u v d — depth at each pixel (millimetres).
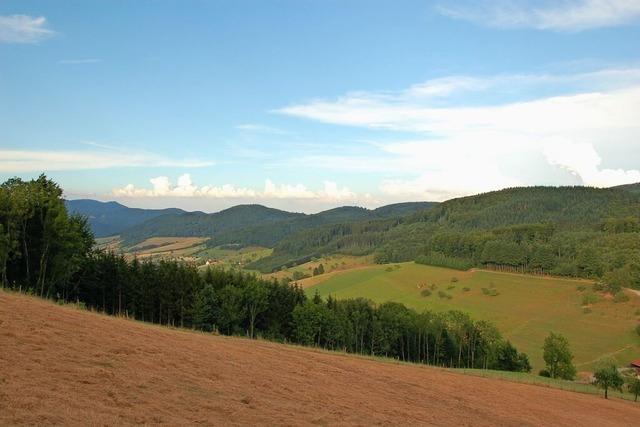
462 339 116812
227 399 18859
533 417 36125
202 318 84875
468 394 40469
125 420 13617
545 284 165750
